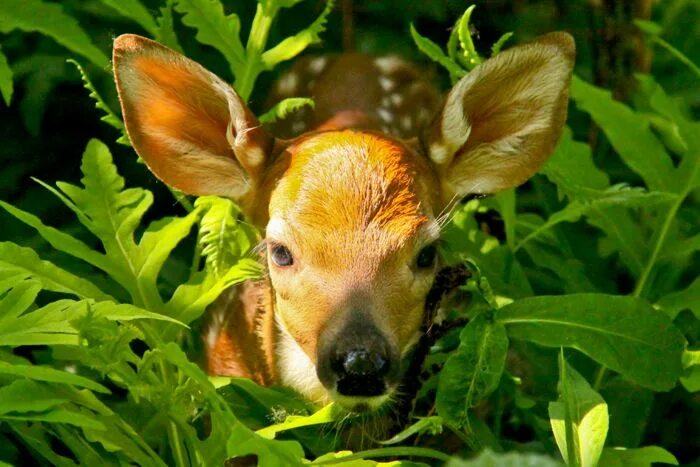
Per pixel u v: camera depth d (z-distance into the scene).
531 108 8.46
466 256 8.55
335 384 7.27
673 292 9.21
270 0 9.21
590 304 7.79
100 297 7.67
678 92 12.82
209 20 9.19
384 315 7.53
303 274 7.71
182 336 9.41
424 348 8.12
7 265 7.50
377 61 11.11
